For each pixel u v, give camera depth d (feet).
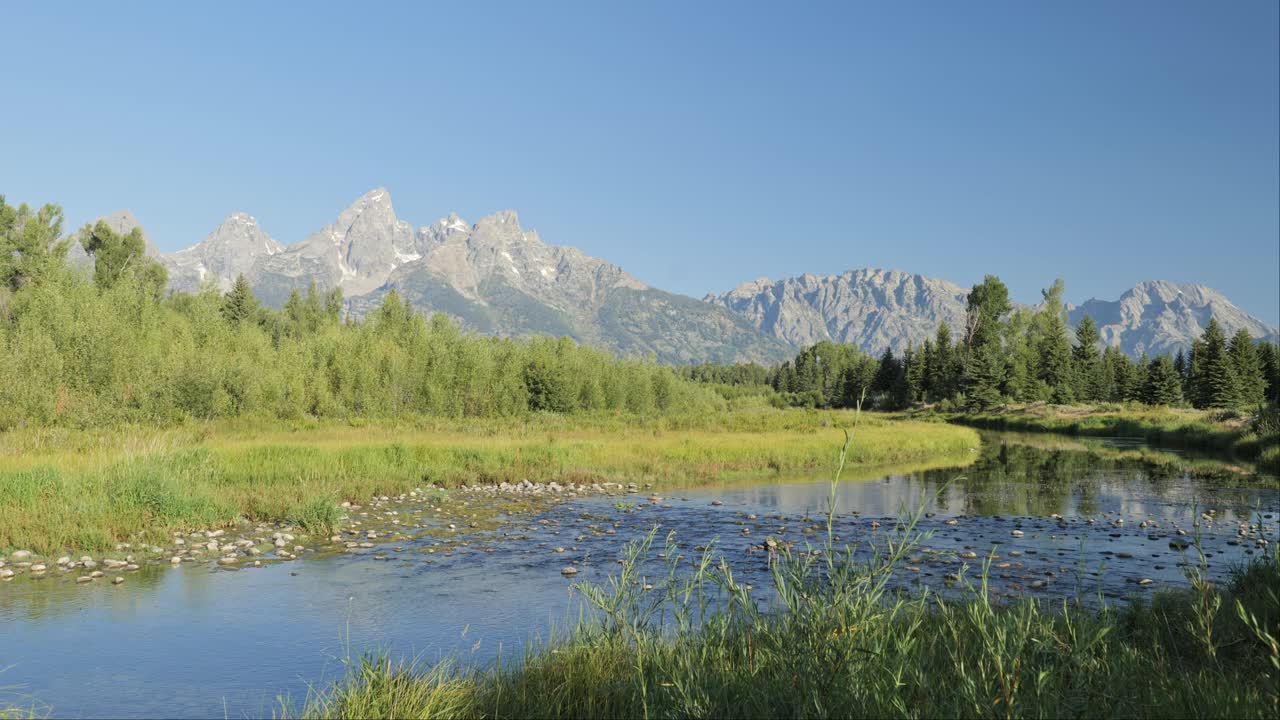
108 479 54.39
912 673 17.88
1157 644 22.76
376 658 26.86
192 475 62.54
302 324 346.13
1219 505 67.67
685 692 17.39
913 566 40.86
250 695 24.00
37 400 107.34
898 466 108.99
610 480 86.79
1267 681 16.98
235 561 43.21
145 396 125.08
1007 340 376.89
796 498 73.00
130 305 185.68
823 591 19.56
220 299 213.05
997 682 17.06
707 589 36.19
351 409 169.48
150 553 44.45
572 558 44.68
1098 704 16.63
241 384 148.25
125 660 27.25
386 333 214.90
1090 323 392.27
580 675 21.80
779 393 593.01
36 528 45.83
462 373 184.65
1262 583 27.81
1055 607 30.48
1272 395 338.54
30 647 28.58
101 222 276.21
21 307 174.81
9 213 214.48
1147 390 343.05
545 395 209.26
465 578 39.68
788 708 16.56
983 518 59.93
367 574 40.50
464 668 25.23
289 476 70.33
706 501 70.64
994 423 275.18
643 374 260.83
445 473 81.82
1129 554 44.47
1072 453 135.13
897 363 457.27
